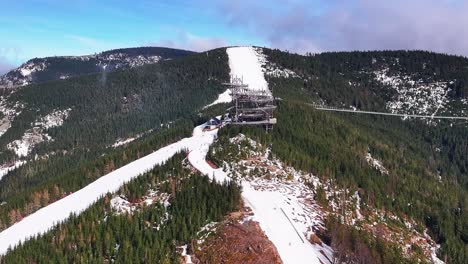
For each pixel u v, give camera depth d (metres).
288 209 84.12
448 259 92.62
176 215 79.94
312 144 114.94
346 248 76.81
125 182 97.88
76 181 113.50
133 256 70.94
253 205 83.56
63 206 100.12
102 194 95.19
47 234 80.50
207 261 70.25
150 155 118.94
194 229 76.06
